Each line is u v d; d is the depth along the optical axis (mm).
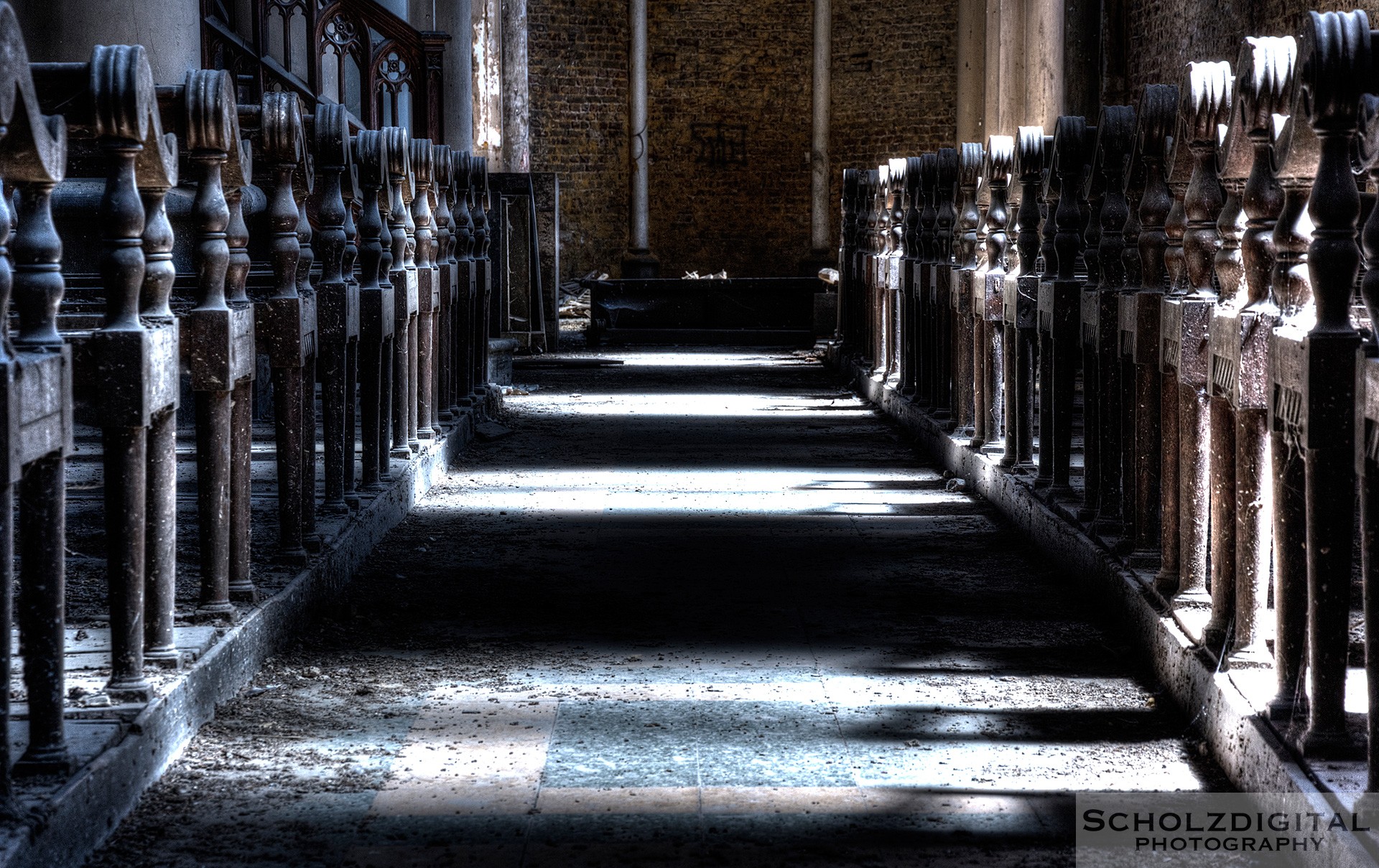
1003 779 3289
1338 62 2742
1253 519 3525
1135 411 4773
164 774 3293
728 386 12797
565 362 14773
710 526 6453
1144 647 4254
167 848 2883
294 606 4504
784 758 3422
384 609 4922
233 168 4043
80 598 4512
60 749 2848
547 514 6738
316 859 2832
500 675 4137
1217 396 3688
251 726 3652
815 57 26234
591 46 25484
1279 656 3199
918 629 4680
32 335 2766
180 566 4863
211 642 3816
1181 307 4027
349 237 5719
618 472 8062
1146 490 4684
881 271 11109
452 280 8633
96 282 7066
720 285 17562
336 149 5359
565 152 25406
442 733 3607
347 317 5477
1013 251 7238
